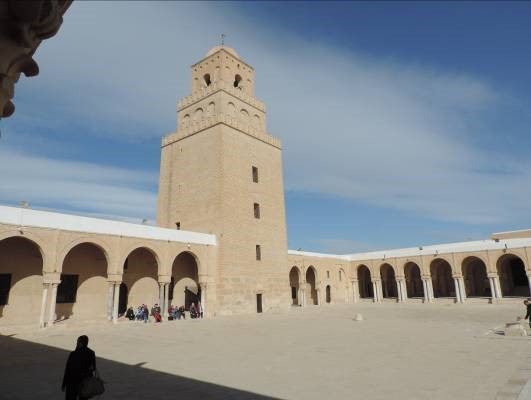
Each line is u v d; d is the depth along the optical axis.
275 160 38.38
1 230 19.09
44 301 20.38
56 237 21.14
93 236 22.91
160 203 36.31
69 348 14.62
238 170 33.38
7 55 3.12
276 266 35.28
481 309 33.31
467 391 7.92
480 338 16.27
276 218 36.66
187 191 34.03
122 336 18.12
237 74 38.25
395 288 58.78
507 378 8.92
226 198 31.48
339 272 50.62
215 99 34.91
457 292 42.25
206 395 8.06
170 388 8.70
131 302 28.05
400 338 16.94
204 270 29.52
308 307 41.44
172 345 15.52
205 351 14.02
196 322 24.53
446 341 15.67
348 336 17.94
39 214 20.66
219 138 32.44
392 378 9.36
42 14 3.09
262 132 37.31
